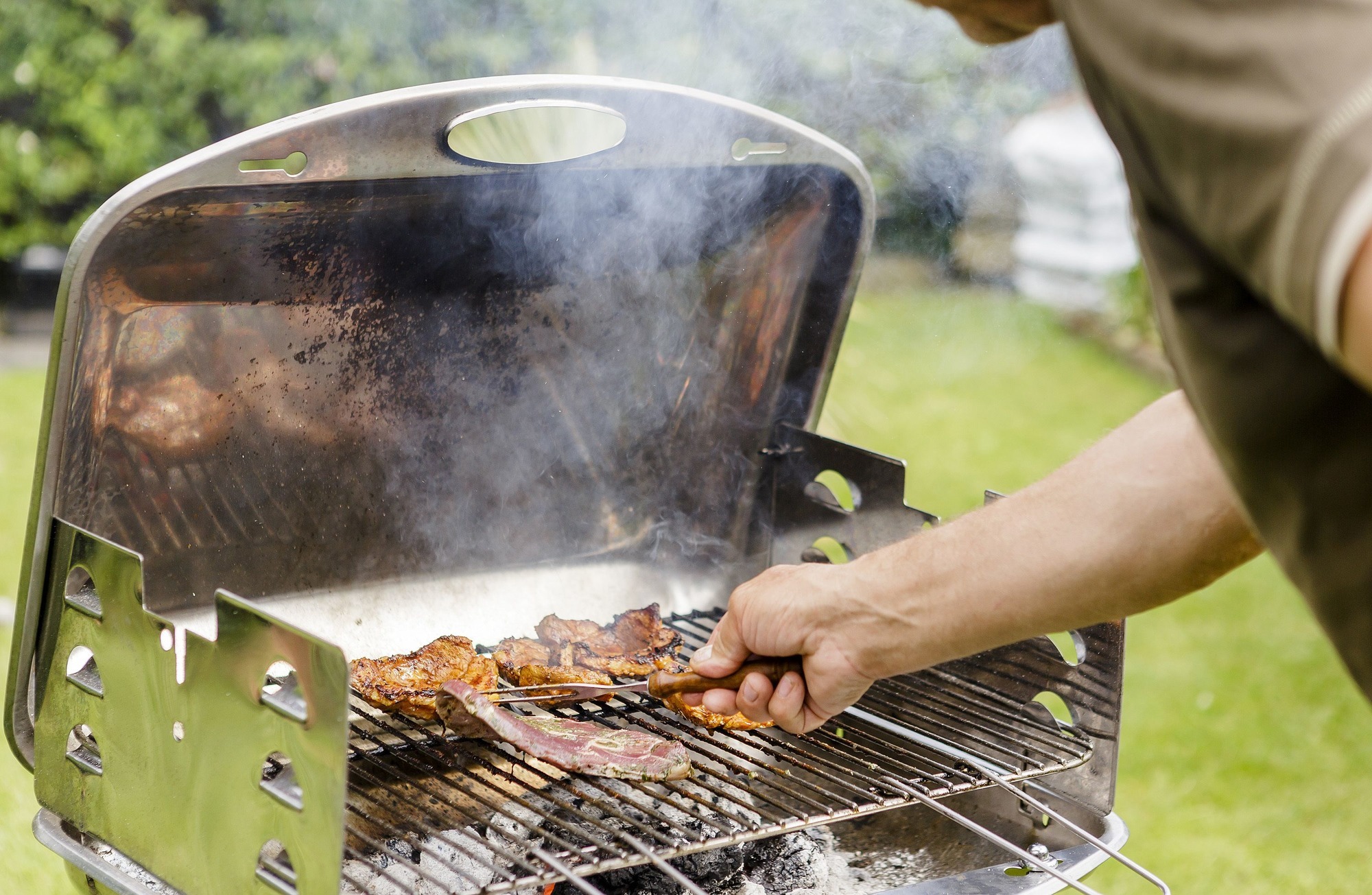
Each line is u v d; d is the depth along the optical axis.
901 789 1.43
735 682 1.41
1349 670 0.77
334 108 1.41
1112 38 0.66
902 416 6.73
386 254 1.63
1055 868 1.46
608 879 1.54
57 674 1.40
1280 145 0.56
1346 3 0.56
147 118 6.25
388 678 1.57
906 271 8.23
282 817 1.11
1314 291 0.56
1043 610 1.22
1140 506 1.16
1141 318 8.18
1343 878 2.95
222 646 1.14
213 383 1.57
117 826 1.34
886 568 1.31
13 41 6.13
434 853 1.25
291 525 1.71
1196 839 3.13
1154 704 3.93
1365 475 0.68
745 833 1.29
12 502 4.59
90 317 1.38
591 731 1.50
